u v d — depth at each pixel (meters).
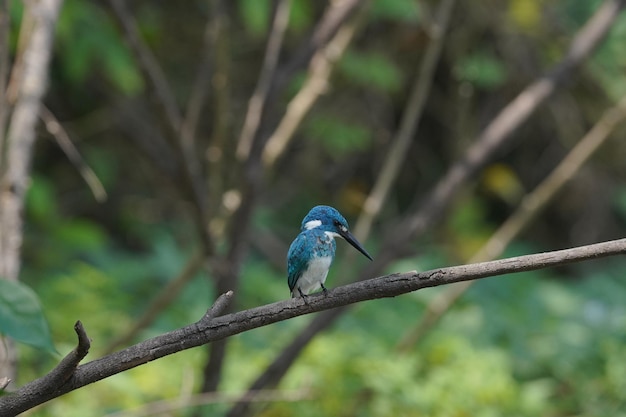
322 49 9.34
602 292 15.16
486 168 19.27
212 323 4.16
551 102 17.45
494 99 17.25
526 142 19.88
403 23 15.08
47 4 7.19
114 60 11.25
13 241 6.44
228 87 9.50
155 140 16.89
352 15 9.27
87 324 11.59
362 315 13.30
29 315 3.65
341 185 19.62
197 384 10.20
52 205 13.38
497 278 14.13
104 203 18.39
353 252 10.49
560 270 18.84
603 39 10.21
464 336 12.83
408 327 13.01
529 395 10.66
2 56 6.11
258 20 10.10
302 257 6.78
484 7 15.25
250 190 8.75
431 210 10.03
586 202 19.41
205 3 16.56
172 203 17.67
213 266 8.80
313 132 16.52
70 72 11.38
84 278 12.90
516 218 12.22
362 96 18.12
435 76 18.08
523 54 16.06
